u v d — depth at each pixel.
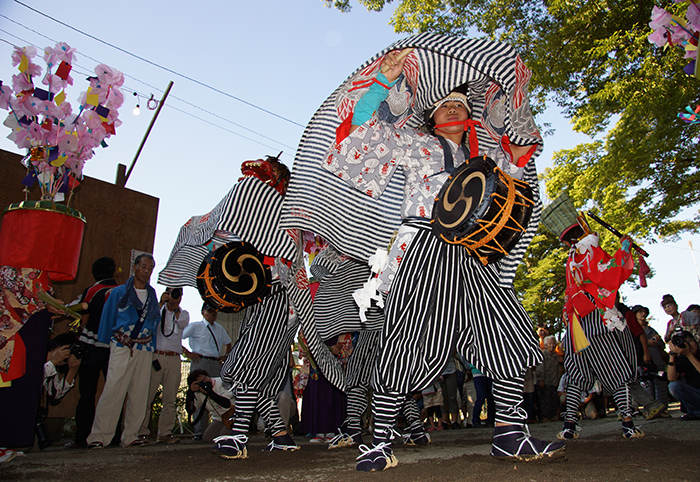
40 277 2.96
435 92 2.82
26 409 2.86
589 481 1.86
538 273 18.59
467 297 2.51
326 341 4.96
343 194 2.96
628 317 6.64
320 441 5.04
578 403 4.38
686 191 9.76
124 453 3.73
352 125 2.69
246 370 3.29
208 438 5.39
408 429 4.23
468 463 2.34
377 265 2.69
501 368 2.44
